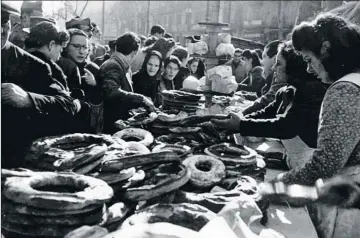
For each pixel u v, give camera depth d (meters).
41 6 6.25
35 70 2.55
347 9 2.78
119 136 3.06
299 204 1.90
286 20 17.91
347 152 1.67
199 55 6.49
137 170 2.30
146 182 2.22
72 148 2.54
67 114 2.70
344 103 1.67
